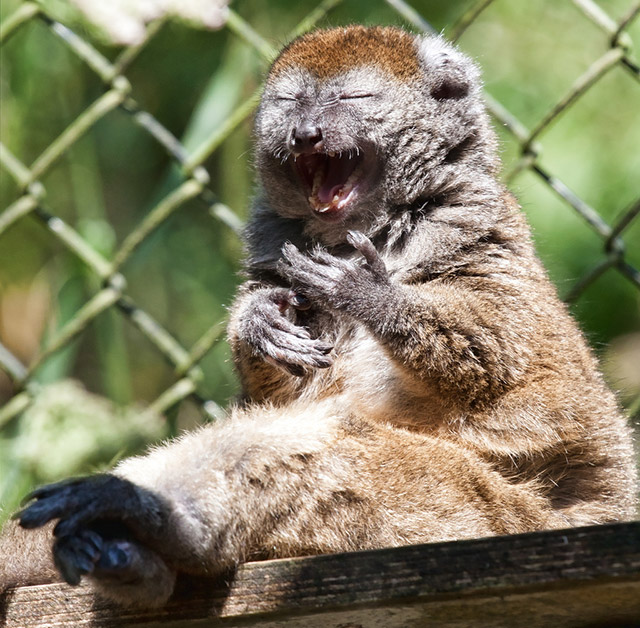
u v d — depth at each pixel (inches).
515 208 405.7
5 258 666.8
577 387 371.9
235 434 302.0
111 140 673.0
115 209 681.0
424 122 408.2
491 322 359.9
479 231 383.9
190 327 650.2
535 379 365.1
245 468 294.4
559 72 637.3
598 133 626.2
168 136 496.4
